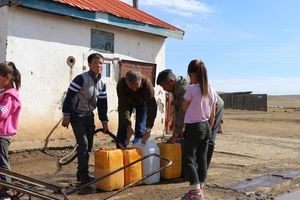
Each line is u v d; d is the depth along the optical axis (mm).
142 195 6375
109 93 11617
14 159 8773
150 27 12531
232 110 43469
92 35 11172
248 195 6699
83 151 6742
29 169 7980
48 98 10172
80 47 10875
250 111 42156
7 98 5336
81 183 6820
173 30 13344
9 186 4426
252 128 19938
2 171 4449
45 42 10086
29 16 9719
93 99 6812
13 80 5477
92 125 6977
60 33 10406
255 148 12031
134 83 6797
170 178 7324
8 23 9312
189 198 6004
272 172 8469
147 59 12852
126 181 6703
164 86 6879
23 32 9617
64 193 4719
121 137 7641
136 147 7012
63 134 10539
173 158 7289
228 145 12484
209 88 6012
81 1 11406
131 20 11883
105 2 13508
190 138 6004
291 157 10586
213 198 6434
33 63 9844
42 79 10039
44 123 10102
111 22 11344
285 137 15734
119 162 6566
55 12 9977
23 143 9562
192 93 5957
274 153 11180
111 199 6121
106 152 6477
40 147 9523
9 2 9156
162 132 13305
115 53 11820
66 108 6672
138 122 7684
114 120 11797
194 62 5980
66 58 10555
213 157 10156
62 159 7773
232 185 7215
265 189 7039
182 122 7066
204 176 6207
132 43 12344
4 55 9328
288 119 28828
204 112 5984
